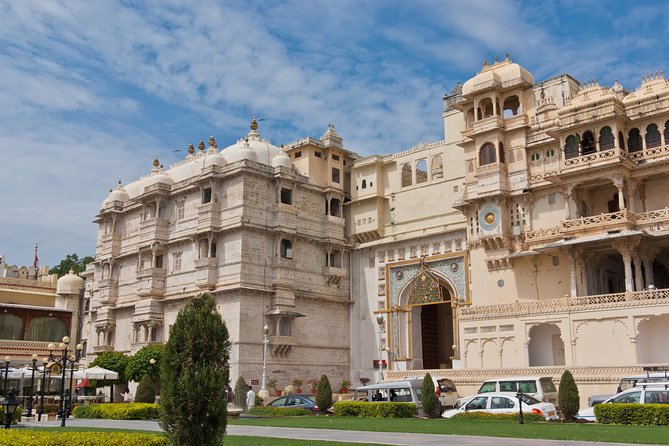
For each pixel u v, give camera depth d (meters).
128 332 63.25
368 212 61.94
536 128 47.56
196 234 56.62
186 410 14.28
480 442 17.62
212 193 56.81
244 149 57.59
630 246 40.06
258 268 54.88
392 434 20.89
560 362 41.62
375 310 59.41
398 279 58.09
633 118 42.28
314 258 59.72
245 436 20.55
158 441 15.08
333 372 59.06
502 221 47.31
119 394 61.66
